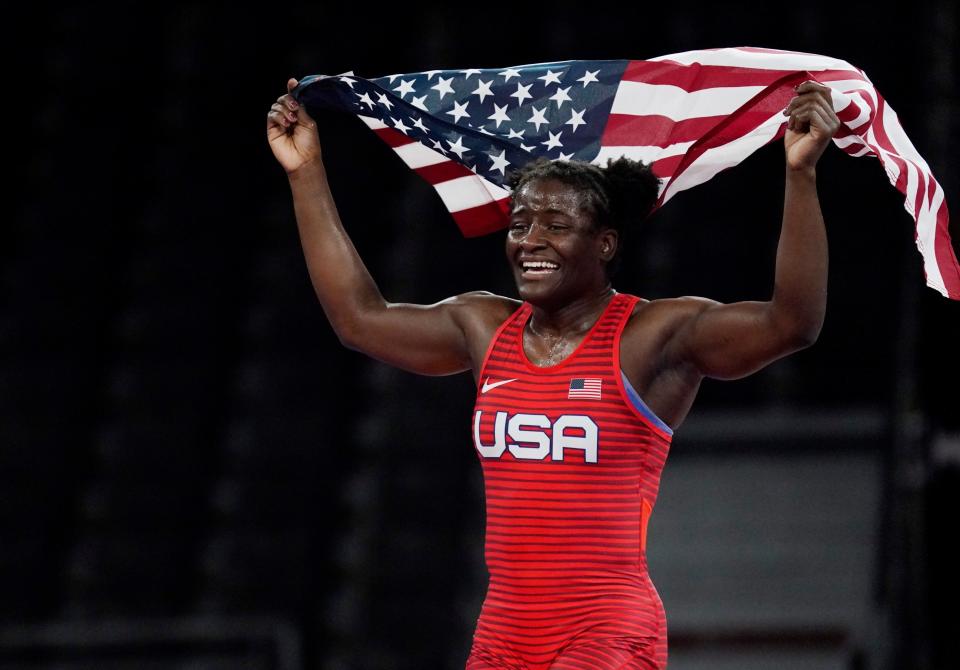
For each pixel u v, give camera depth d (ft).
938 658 77.46
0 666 106.93
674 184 49.42
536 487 41.81
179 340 142.00
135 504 127.44
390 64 163.43
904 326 85.61
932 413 80.48
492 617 42.75
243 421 132.77
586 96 49.34
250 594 118.11
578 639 41.19
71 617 119.24
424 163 52.24
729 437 124.47
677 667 108.17
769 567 112.78
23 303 147.23
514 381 42.88
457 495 123.24
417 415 129.80
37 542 126.00
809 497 118.21
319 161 48.80
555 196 42.73
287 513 124.26
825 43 148.15
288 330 140.36
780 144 144.15
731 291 133.28
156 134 162.71
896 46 146.00
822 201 137.69
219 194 154.92
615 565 41.52
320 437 129.80
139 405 135.95
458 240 142.61
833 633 107.14
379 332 47.16
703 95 48.65
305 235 48.16
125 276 149.48
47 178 159.84
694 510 119.24
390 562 118.01
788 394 127.03
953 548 79.05
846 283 130.62
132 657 106.42
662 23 158.71
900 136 47.67
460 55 159.74
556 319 43.50
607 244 43.57
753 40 153.28
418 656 111.96
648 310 42.70
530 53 159.63
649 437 41.96
